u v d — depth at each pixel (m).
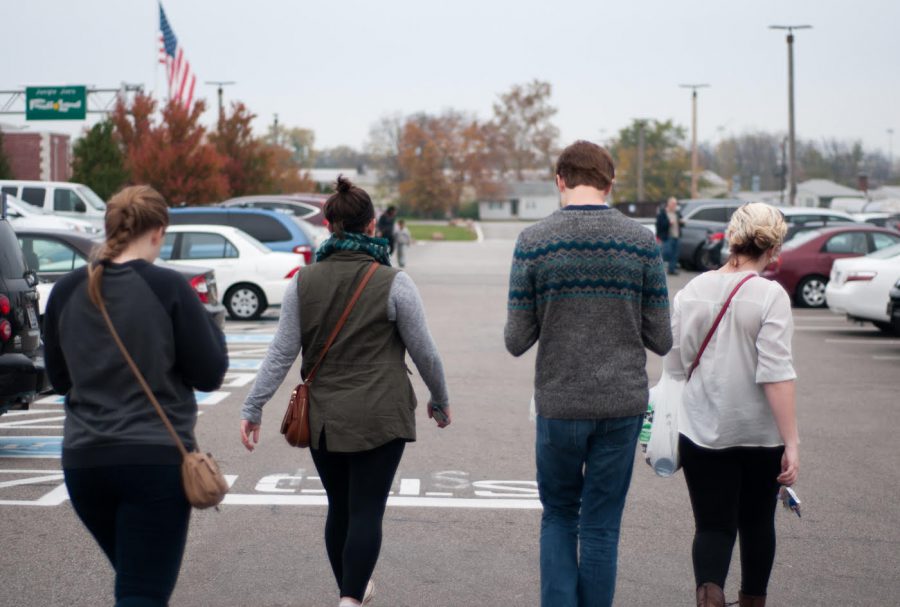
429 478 7.56
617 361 4.02
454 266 34.56
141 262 3.62
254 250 18.81
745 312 4.27
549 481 4.20
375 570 5.54
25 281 8.02
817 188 135.00
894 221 32.84
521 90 117.69
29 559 5.66
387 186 131.12
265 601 5.06
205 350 3.60
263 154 48.72
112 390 3.52
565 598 4.08
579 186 4.14
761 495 4.45
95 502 3.55
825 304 22.22
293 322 4.40
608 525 4.14
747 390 4.28
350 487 4.40
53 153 60.53
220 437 8.98
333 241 4.45
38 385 7.86
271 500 6.93
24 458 8.21
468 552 5.86
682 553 5.87
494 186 116.62
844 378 12.73
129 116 46.16
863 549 5.96
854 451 8.66
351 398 4.31
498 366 13.42
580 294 4.01
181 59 40.47
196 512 6.61
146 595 3.50
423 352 4.41
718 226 30.67
